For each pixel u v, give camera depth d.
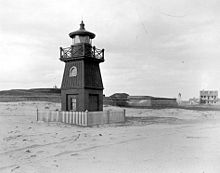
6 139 15.30
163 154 11.59
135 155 11.41
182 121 29.94
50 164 10.04
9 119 26.25
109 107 48.66
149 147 13.26
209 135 17.61
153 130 20.42
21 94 53.03
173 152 12.01
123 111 26.62
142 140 15.51
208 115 40.94
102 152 12.09
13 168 9.59
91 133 18.17
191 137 16.70
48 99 50.97
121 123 25.58
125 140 15.48
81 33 25.44
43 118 25.14
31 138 15.74
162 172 8.84
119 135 17.47
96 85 25.94
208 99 78.00
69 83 25.53
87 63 25.22
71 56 25.39
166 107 54.91
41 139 15.50
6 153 11.97
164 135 17.67
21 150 12.60
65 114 23.62
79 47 24.92
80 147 13.34
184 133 18.70
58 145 13.83
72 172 8.98
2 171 9.25
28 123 23.20
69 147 13.34
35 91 57.97
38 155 11.59
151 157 11.01
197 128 22.00
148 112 43.75
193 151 12.16
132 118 33.16
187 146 13.48
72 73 25.52
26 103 44.94
